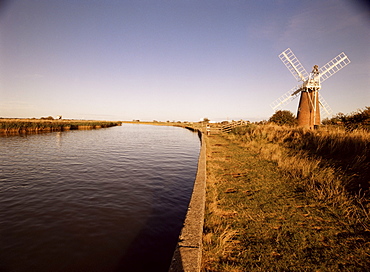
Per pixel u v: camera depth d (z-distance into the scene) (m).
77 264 3.91
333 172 6.04
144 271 3.77
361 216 3.69
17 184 8.79
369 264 2.59
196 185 5.02
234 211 4.26
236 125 32.12
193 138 34.66
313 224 3.60
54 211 6.14
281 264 2.68
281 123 26.56
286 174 6.86
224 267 2.64
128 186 8.62
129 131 56.62
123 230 5.13
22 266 3.84
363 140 7.46
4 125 37.12
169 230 5.18
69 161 13.94
